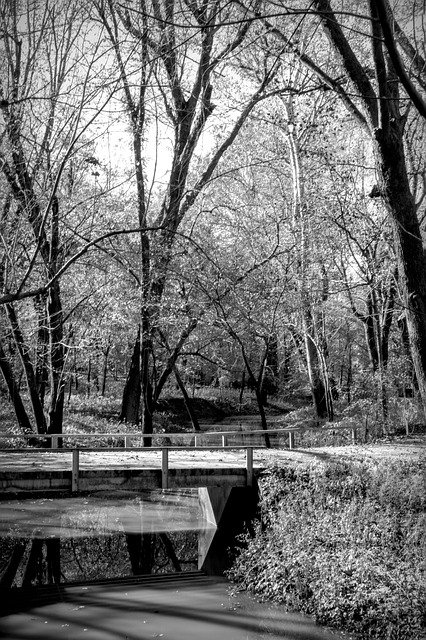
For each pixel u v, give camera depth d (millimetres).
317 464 15195
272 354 45438
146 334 24297
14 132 12023
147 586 12727
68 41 11398
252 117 27516
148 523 17688
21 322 23641
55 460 17484
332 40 11359
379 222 24078
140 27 13234
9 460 17484
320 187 24922
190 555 14898
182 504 20359
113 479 14891
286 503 13953
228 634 10242
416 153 20641
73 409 35969
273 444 29281
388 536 11844
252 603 11688
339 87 12242
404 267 10773
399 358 25125
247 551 13711
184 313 25453
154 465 16016
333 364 42031
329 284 26688
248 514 15875
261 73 23688
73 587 12750
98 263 24156
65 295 25906
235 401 50281
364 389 25594
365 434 23578
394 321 27547
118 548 15406
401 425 24562
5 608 11531
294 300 27094
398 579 10727
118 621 10844
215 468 15570
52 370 22625
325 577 11453
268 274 27562
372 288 24734
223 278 24906
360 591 10844
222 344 36875
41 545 15516
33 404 23984
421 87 12367
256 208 30188
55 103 11977
